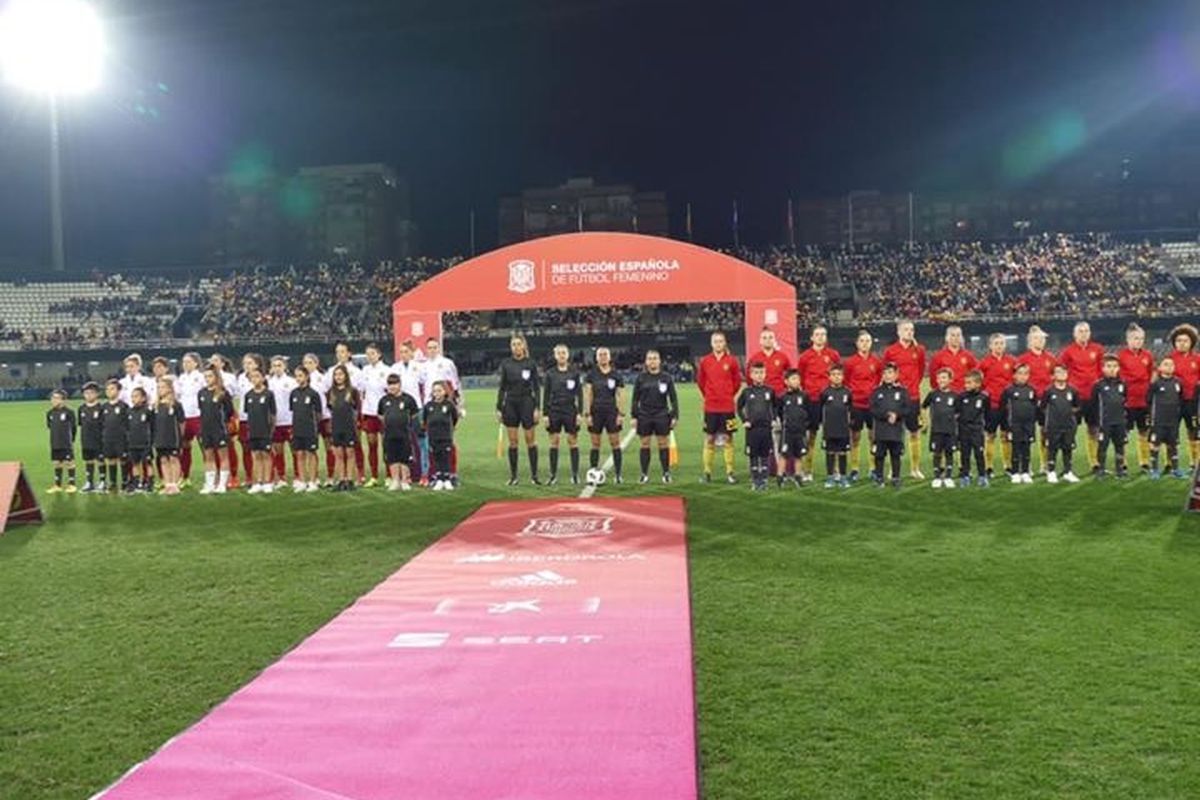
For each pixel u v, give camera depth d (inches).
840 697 176.2
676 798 135.7
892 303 1987.0
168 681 194.2
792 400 463.8
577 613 235.8
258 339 1898.4
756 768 146.9
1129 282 1947.6
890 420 452.4
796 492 442.9
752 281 582.2
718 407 488.7
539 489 480.4
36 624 241.0
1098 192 3056.1
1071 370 501.7
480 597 254.5
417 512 411.2
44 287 2237.9
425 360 531.5
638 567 286.5
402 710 173.0
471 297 591.2
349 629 226.5
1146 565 277.6
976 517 364.5
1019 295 1947.6
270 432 504.7
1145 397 483.2
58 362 1902.1
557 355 505.0
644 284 584.1
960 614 230.4
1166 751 151.1
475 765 148.4
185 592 272.5
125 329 2078.0
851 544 317.7
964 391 455.8
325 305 2162.9
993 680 183.9
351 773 146.6
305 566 304.0
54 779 149.6
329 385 537.3
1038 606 236.1
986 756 150.3
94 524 405.1
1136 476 470.6
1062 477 465.7
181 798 139.7
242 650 213.8
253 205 3152.1
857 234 3166.8
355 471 535.2
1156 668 189.3
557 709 171.3
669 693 177.8
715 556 301.6
